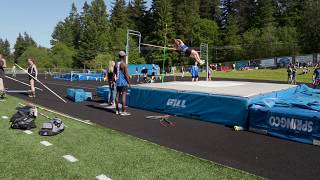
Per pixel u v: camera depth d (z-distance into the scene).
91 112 11.72
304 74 42.22
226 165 6.12
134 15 93.81
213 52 83.00
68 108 12.62
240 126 9.19
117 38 83.94
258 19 88.69
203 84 13.34
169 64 75.06
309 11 73.25
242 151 7.00
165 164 6.03
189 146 7.34
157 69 52.19
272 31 80.06
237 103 9.33
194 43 82.44
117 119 10.41
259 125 8.63
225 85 12.70
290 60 57.78
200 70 61.41
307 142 7.62
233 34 84.25
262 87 11.63
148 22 89.00
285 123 8.04
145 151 6.80
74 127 8.92
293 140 7.85
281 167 6.05
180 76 48.75
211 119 10.05
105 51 84.06
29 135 7.90
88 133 8.26
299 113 7.81
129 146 7.14
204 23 83.62
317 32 71.38
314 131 7.51
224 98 9.70
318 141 7.43
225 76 44.28
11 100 14.30
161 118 10.61
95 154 6.54
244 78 39.31
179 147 7.25
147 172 5.62
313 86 25.50
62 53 92.06
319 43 72.12
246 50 80.38
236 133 8.63
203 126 9.47
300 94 11.57
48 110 11.67
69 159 6.21
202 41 81.44
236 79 37.28
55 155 6.44
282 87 11.64
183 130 8.92
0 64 14.78
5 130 8.35
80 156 6.39
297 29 81.56
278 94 10.62
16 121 8.48
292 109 8.20
